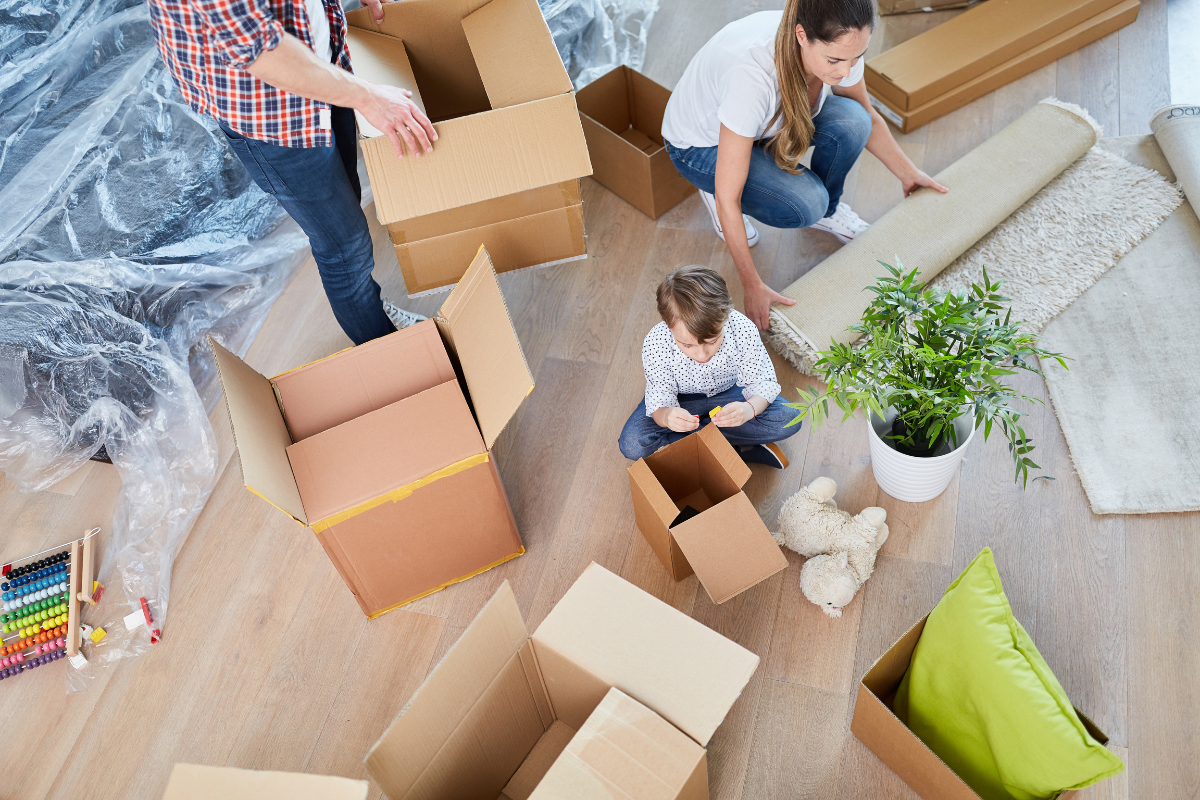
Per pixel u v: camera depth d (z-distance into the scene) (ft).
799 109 5.64
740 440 5.69
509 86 5.93
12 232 5.56
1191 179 6.61
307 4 4.76
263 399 4.82
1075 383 5.90
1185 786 4.42
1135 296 6.28
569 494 5.88
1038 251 6.63
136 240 6.17
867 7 4.85
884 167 7.51
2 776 5.07
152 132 6.28
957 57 7.66
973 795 3.96
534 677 4.37
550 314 6.83
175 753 5.06
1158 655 4.84
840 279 6.31
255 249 7.09
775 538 5.43
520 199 6.41
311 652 5.35
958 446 5.15
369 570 5.05
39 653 5.45
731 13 8.79
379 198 5.62
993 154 6.93
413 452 4.71
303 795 3.42
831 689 4.91
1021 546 5.33
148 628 5.49
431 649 5.30
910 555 5.37
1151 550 5.21
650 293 6.87
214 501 6.07
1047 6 7.95
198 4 3.95
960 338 4.76
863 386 4.66
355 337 6.52
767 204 6.35
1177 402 5.73
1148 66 7.79
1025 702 3.80
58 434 5.94
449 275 6.88
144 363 6.16
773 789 4.61
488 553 5.43
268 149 4.92
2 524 6.06
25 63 5.62
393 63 6.27
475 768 4.34
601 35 8.44
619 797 3.63
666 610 4.07
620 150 6.98
